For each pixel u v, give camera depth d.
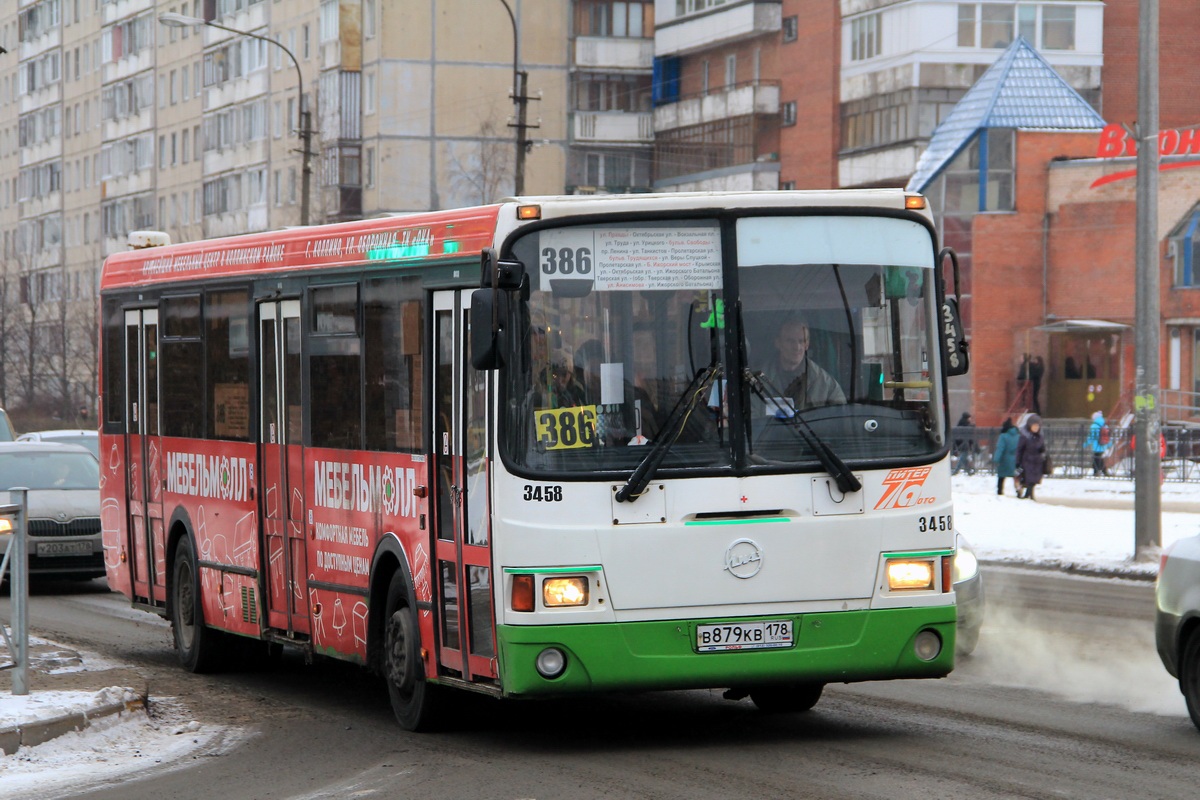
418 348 14.20
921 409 13.24
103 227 143.25
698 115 106.25
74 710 14.47
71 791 12.48
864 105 95.19
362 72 108.88
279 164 116.94
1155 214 30.88
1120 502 48.12
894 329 13.23
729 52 105.38
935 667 13.14
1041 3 92.38
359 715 15.88
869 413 13.08
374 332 15.05
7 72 163.50
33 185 157.00
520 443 12.66
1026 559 32.31
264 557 17.38
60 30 150.88
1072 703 15.53
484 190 106.31
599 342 12.80
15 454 31.20
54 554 29.11
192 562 19.08
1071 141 79.56
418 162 107.88
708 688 12.89
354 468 15.41
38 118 155.88
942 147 81.56
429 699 14.42
